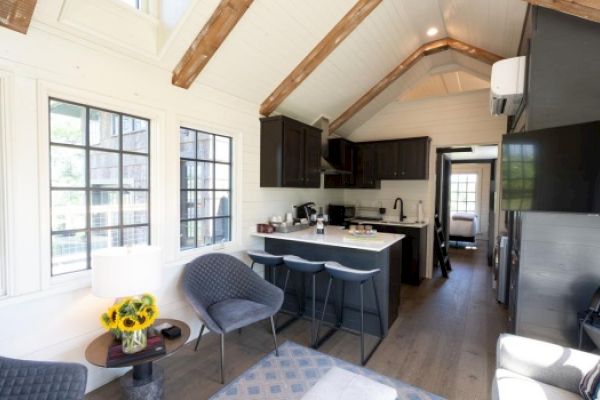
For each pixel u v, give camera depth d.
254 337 2.98
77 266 2.18
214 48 2.53
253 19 2.60
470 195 8.81
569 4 1.90
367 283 3.08
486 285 4.70
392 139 5.18
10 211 1.80
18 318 1.84
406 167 5.08
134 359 1.77
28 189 1.87
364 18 3.04
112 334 2.06
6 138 1.78
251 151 3.62
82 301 2.13
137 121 2.53
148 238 2.63
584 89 2.13
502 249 3.85
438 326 3.24
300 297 3.54
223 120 3.23
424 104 5.17
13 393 1.32
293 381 2.30
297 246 3.52
